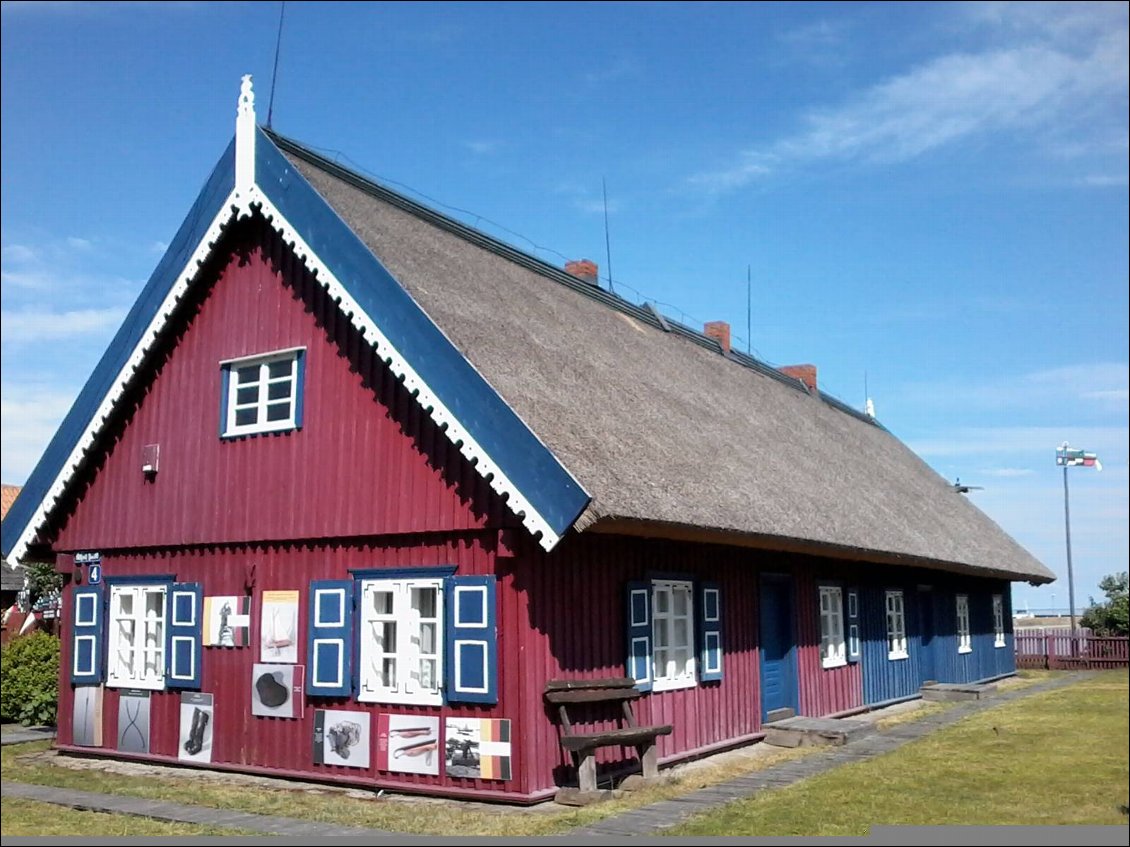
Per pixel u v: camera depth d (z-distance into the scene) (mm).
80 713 17406
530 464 12234
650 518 12836
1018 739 18125
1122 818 11500
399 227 16688
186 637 16156
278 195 15125
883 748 17219
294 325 15648
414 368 13219
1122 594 43469
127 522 17156
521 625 12914
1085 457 48969
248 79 15914
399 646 13898
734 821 11469
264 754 15016
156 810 12742
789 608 19781
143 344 16812
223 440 16156
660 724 15109
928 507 29688
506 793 12703
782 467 20641
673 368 21891
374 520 14242
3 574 31875
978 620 32531
